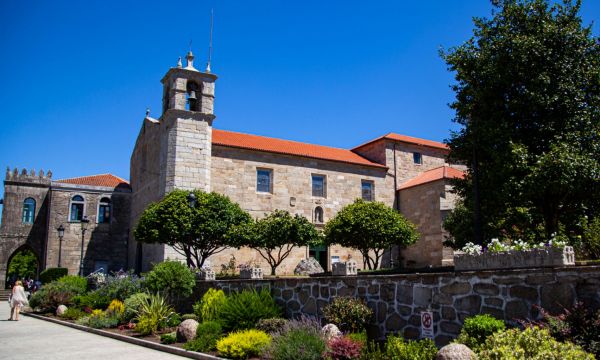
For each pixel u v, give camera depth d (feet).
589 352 24.26
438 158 154.61
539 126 65.72
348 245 104.06
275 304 50.21
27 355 42.39
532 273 29.12
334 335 36.60
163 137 112.88
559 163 57.82
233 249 114.83
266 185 124.26
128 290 76.07
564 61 65.00
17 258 236.02
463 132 73.87
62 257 136.46
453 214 96.99
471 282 32.37
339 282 43.47
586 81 65.05
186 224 89.66
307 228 98.32
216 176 116.06
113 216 144.46
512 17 71.00
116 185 149.18
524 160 61.77
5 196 140.36
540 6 69.56
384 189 140.87
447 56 76.54
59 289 87.71
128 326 59.26
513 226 73.46
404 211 137.28
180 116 109.70
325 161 133.18
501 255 31.65
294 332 36.32
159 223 91.40
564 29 65.77
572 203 65.57
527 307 29.12
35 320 79.25
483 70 69.97
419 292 35.83
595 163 58.90
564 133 63.62
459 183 76.79
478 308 31.73
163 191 107.55
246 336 39.47
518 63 66.18
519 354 23.59
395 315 37.45
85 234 139.85
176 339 47.24
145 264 119.75
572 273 27.14
